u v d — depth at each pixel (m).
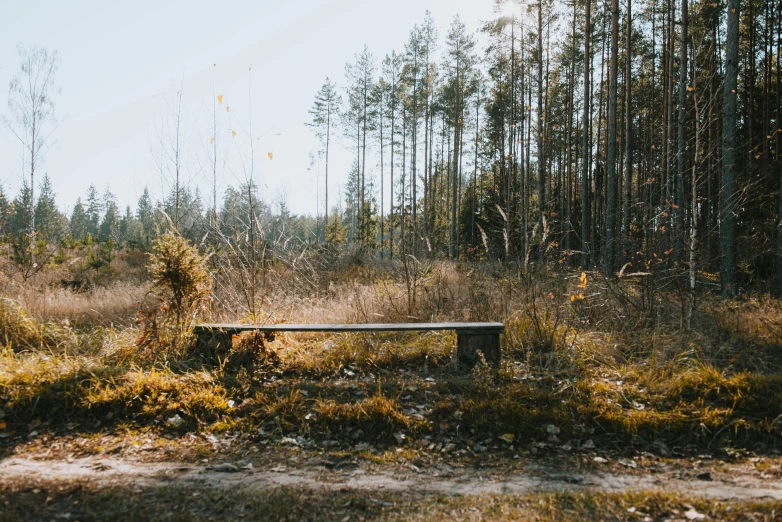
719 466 3.54
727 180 9.97
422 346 5.95
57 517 2.67
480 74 29.33
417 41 30.86
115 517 2.69
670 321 6.69
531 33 19.31
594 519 2.73
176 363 5.29
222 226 8.38
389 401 4.33
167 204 9.52
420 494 3.08
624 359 5.56
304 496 3.01
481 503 2.94
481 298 7.51
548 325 6.08
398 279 9.91
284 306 7.66
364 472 3.44
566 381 4.87
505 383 4.88
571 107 22.75
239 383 4.87
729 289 9.70
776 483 3.20
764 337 6.02
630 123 16.67
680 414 4.11
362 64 35.31
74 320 8.32
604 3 20.00
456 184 30.88
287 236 9.30
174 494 3.00
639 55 21.47
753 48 19.39
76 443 3.81
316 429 4.10
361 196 36.56
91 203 77.50
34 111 16.50
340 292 9.34
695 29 15.71
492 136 30.69
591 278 8.28
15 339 6.16
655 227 8.50
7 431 3.96
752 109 19.66
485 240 7.80
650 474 3.43
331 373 5.32
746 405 4.21
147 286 10.30
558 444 3.93
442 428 4.12
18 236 15.70
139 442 3.85
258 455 3.70
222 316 7.10
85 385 4.54
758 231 12.91
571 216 28.09
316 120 36.75
